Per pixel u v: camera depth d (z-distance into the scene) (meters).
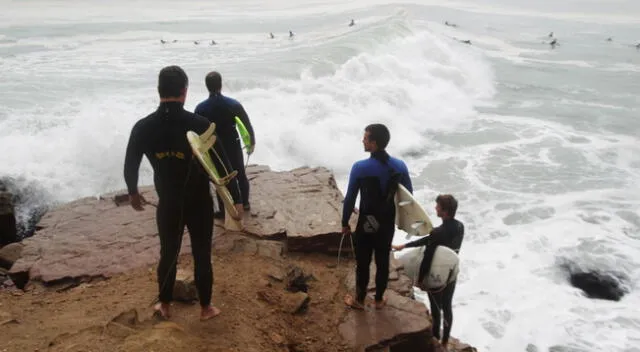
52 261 5.28
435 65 20.78
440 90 19.00
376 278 4.71
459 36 33.16
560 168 12.87
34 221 8.91
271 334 4.16
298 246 5.89
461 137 15.01
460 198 11.13
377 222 4.41
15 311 4.31
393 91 16.67
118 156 10.67
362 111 15.17
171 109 3.45
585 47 31.61
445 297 5.52
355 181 4.38
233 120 5.63
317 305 4.85
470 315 7.56
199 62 21.27
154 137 3.48
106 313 4.09
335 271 5.61
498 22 42.28
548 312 7.64
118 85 16.52
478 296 7.98
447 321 5.61
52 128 11.48
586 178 12.31
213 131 3.59
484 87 20.91
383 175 4.36
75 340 3.43
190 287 4.26
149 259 5.36
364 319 4.68
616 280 8.44
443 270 5.09
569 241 9.52
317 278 5.39
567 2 61.69
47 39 27.80
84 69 19.41
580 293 8.09
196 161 3.56
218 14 44.31
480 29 37.47
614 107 18.33
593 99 19.42
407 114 16.11
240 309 4.34
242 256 5.43
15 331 3.73
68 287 4.92
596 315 7.59
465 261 8.86
